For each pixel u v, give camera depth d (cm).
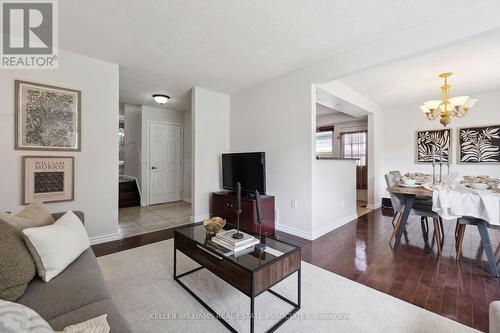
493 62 288
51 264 127
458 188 258
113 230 303
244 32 230
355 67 261
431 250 278
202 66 312
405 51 224
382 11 195
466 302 176
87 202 282
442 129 460
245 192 366
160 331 145
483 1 181
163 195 571
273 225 347
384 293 188
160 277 209
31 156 246
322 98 381
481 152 416
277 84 351
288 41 246
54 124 259
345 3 186
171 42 249
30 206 162
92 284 126
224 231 196
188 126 591
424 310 166
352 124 633
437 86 383
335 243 302
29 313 69
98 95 288
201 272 219
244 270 139
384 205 532
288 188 339
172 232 341
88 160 282
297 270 167
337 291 190
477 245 293
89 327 87
